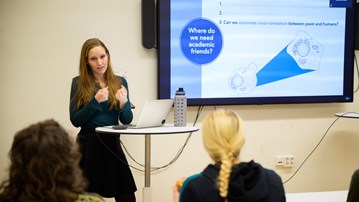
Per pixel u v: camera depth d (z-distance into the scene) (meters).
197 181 1.42
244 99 3.65
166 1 3.43
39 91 3.38
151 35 3.44
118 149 2.81
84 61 2.72
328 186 4.00
